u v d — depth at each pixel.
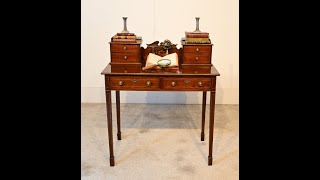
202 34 2.54
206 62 2.55
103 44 4.00
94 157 2.70
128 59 2.54
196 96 4.14
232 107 4.02
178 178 2.38
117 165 2.57
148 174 2.43
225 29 3.91
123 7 3.89
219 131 3.26
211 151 2.55
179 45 3.97
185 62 2.54
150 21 3.92
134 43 2.50
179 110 3.91
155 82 2.42
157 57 2.68
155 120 3.57
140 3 3.87
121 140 3.03
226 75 4.05
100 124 3.43
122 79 2.42
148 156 2.72
